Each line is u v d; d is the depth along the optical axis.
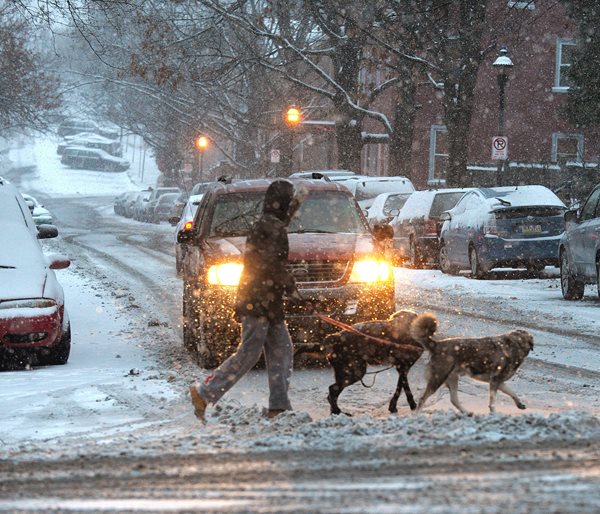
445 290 27.66
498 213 30.38
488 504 6.80
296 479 8.05
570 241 24.67
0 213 18.58
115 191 144.75
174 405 12.57
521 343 11.12
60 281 30.94
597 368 15.17
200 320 15.78
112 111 89.44
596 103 45.03
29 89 70.56
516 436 9.45
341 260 15.61
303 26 59.06
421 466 8.38
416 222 36.09
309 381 14.53
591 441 9.28
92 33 36.75
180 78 49.69
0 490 7.96
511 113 58.38
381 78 67.50
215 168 91.12
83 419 11.83
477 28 45.53
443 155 61.16
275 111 63.34
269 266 11.40
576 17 44.03
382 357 11.62
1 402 12.95
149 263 38.41
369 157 71.75
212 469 8.49
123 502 7.36
